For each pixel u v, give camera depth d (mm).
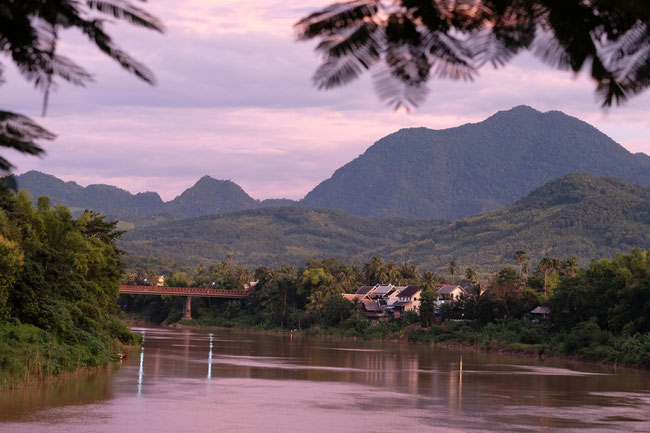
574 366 102062
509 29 3912
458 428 43969
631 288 115625
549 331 135750
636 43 3850
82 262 85125
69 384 56438
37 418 41375
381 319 191125
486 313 155875
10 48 4406
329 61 3875
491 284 161875
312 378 71375
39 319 65750
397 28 3887
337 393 59312
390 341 166500
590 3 3840
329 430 41656
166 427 40469
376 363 95000
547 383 74062
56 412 43594
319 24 3881
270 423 43094
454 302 170500
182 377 66625
